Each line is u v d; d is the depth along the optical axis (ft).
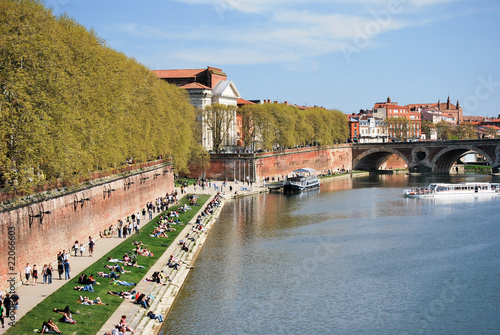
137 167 424.87
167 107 492.95
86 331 195.83
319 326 236.63
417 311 254.47
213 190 630.74
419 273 307.37
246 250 354.54
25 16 254.68
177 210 456.86
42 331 189.16
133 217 375.45
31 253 243.81
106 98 335.06
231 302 259.39
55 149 247.91
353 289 281.74
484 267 318.45
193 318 238.68
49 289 230.48
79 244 302.45
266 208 531.91
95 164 320.29
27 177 229.25
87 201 315.37
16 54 235.40
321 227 431.43
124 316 199.31
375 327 236.63
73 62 302.66
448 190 623.36
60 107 254.06
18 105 229.86
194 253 339.98
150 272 275.39
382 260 334.03
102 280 249.34
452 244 373.61
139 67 468.75
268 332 229.04
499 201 583.58
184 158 572.92
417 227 432.66
